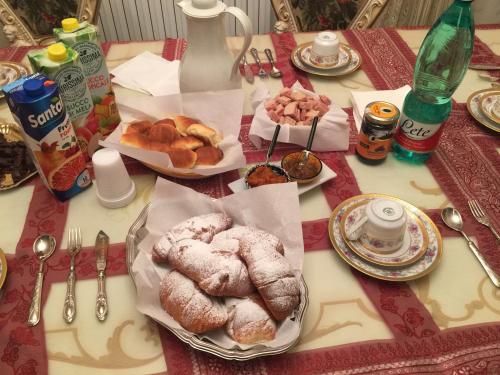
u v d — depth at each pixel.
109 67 1.16
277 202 0.69
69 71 0.75
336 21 1.54
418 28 1.35
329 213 0.78
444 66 0.89
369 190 0.83
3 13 1.42
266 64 1.17
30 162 0.84
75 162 0.76
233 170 0.86
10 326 0.60
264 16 2.01
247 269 0.60
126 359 0.57
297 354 0.58
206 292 0.58
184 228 0.67
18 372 0.56
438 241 0.71
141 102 0.92
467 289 0.66
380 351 0.58
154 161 0.80
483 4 2.00
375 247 0.69
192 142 0.84
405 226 0.68
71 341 0.59
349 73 1.13
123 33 2.01
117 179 0.76
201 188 0.82
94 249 0.71
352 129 0.96
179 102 0.91
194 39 0.89
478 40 1.28
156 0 1.92
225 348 0.55
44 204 0.78
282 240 0.68
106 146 0.80
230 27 2.03
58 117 0.70
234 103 0.91
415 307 0.63
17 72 1.10
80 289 0.65
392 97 1.02
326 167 0.85
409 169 0.87
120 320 0.61
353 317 0.62
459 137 0.95
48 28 1.48
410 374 0.56
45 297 0.64
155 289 0.62
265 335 0.56
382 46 1.26
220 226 0.68
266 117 0.91
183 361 0.57
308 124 0.90
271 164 0.83
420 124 0.82
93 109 0.84
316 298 0.64
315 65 1.14
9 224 0.74
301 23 1.55
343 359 0.57
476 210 0.78
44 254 0.69
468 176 0.85
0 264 0.66
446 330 0.60
